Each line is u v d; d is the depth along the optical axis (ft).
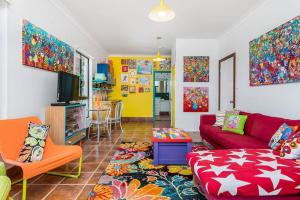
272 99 10.78
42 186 7.67
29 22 9.37
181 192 7.22
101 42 20.93
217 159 6.35
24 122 8.07
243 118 11.42
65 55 13.37
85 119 14.43
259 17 12.14
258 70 12.00
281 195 5.12
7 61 8.09
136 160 10.69
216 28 16.35
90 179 8.30
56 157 7.25
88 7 12.64
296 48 8.89
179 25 15.74
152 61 26.94
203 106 19.40
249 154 6.88
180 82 19.44
